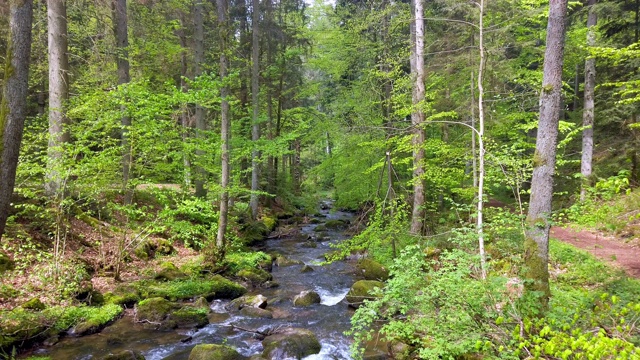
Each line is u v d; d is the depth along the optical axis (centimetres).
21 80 562
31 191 977
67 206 952
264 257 1420
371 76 1470
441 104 1416
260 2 2036
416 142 1216
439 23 1512
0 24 1198
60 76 1100
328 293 1112
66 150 888
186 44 2036
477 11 1074
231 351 702
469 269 588
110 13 1468
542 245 607
